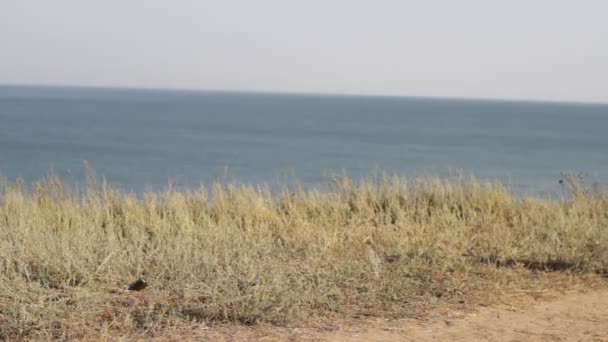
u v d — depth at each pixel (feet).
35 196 39.24
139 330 22.09
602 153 214.48
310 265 30.14
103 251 29.68
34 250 28.37
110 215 37.32
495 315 24.57
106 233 34.17
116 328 22.22
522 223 39.47
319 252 33.01
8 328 21.63
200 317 23.43
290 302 24.32
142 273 28.40
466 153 207.82
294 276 27.96
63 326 21.86
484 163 171.12
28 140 218.38
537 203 44.55
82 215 37.40
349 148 222.07
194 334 21.88
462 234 36.63
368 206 43.37
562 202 44.80
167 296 25.59
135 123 352.28
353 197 44.24
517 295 27.02
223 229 35.09
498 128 386.73
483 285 28.07
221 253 31.07
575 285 28.53
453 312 24.76
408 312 24.62
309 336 21.93
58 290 25.55
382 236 36.04
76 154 175.42
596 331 23.06
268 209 40.40
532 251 33.88
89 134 257.34
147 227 35.86
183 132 289.94
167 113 499.10
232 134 287.28
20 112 438.40
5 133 247.70
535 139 287.69
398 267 29.81
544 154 207.82
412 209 42.19
